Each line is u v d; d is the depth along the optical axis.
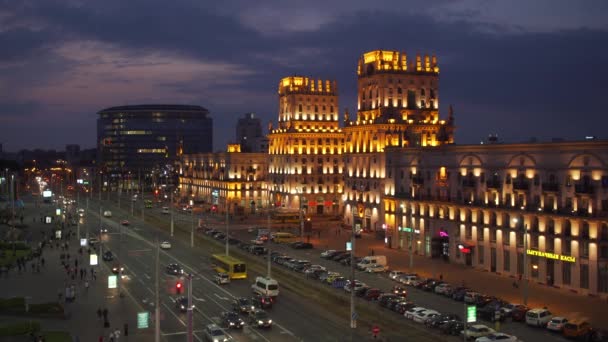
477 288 103.94
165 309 91.38
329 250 144.62
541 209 106.81
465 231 125.12
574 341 76.31
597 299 95.69
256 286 100.62
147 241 164.38
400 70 174.50
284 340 75.62
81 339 75.94
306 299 98.31
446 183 130.50
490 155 119.25
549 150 106.50
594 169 98.31
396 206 148.38
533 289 103.06
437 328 80.69
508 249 114.19
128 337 76.88
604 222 96.00
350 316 86.38
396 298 93.12
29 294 99.94
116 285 97.88
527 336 78.19
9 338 75.75
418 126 169.50
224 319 81.81
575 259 100.38
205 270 122.00
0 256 133.50
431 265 125.88
